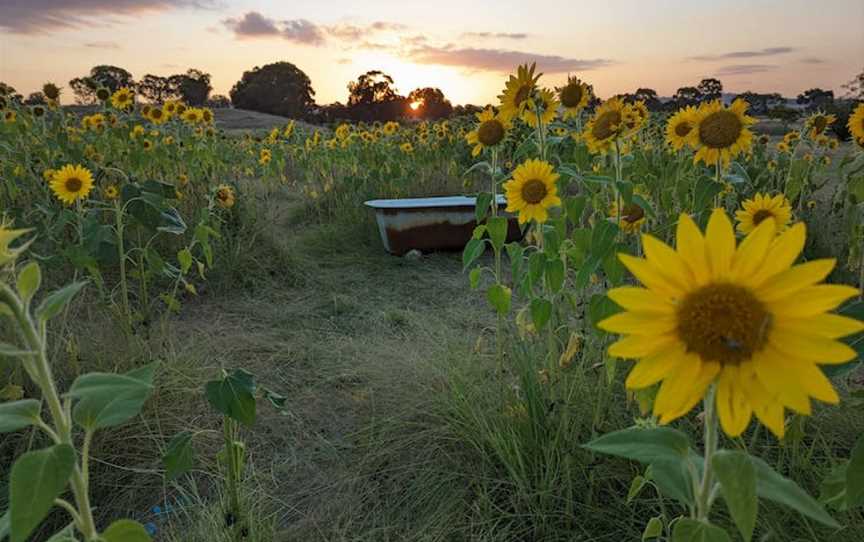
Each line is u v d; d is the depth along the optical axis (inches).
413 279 198.2
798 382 29.3
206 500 88.8
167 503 89.2
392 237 219.6
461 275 201.9
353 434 104.2
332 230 246.7
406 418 102.7
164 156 200.4
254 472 94.3
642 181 163.6
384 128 404.5
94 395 44.4
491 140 105.2
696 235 31.9
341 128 387.9
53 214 147.3
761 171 199.6
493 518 81.0
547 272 82.8
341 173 337.7
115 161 198.7
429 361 118.6
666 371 31.3
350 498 89.0
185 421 104.0
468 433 93.0
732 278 31.2
